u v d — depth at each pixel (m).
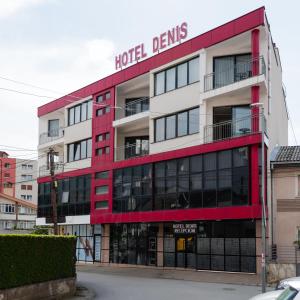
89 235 43.16
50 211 47.69
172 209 34.06
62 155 49.59
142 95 41.19
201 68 33.50
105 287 25.20
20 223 83.81
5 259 16.61
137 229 38.44
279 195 31.28
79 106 45.97
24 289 17.81
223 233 32.22
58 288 20.58
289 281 11.23
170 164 34.88
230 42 32.47
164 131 36.06
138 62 39.00
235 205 30.08
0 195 83.00
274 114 34.84
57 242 20.88
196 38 34.12
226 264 31.75
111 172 40.25
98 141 42.53
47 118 51.53
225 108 33.12
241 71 32.31
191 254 34.25
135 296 21.55
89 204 42.47
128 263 38.78
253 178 29.44
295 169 31.20
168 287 25.20
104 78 42.53
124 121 39.56
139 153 38.91
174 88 35.62
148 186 36.38
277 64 37.34
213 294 22.33
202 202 32.06
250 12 31.02
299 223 30.66
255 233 30.52
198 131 33.28
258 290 24.08
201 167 32.50
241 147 30.30
